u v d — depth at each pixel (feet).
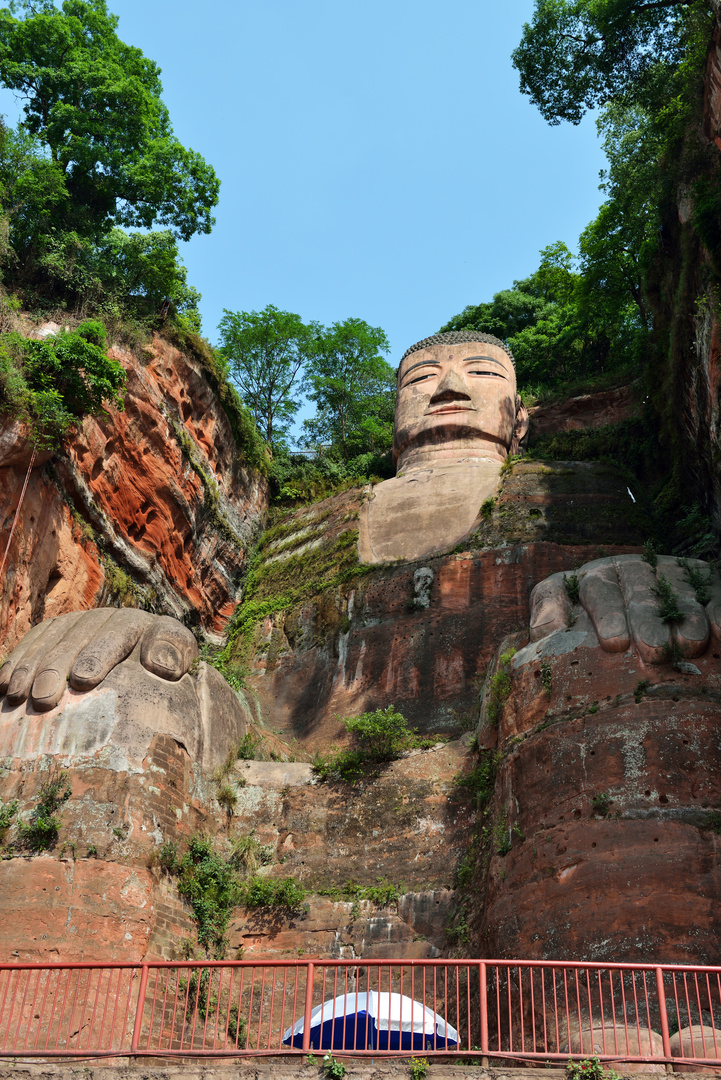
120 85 96.99
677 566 64.39
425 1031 39.34
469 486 98.94
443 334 114.01
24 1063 36.27
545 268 166.30
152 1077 35.12
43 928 54.19
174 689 68.18
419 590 90.43
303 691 90.43
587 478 97.30
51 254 86.17
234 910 62.64
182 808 63.62
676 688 55.77
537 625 64.23
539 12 100.42
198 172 99.04
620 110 118.42
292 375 141.49
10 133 89.86
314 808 68.59
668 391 91.76
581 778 54.13
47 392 72.23
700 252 79.05
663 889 48.26
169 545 95.14
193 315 104.22
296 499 121.70
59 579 77.56
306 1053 35.32
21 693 65.41
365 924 60.90
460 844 63.26
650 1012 44.24
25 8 102.12
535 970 48.73
